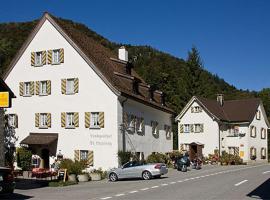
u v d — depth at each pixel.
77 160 36.84
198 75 92.38
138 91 46.09
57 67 42.25
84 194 22.61
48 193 23.97
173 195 20.53
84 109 40.81
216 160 61.09
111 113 39.66
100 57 44.59
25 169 41.28
